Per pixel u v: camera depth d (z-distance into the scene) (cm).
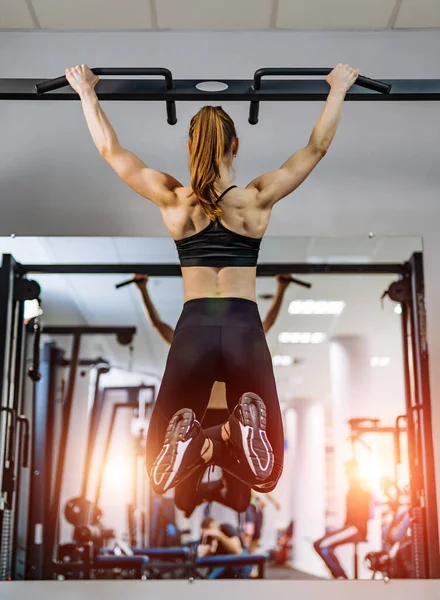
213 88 308
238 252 255
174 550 673
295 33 469
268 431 249
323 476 748
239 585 436
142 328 650
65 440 681
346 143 469
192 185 252
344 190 465
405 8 447
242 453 238
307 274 575
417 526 486
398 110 471
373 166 467
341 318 616
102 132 275
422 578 454
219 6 445
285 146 461
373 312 606
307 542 775
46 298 601
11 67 462
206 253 254
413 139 468
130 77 459
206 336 247
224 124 260
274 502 801
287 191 261
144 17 455
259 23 462
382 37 469
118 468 734
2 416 487
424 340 479
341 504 664
